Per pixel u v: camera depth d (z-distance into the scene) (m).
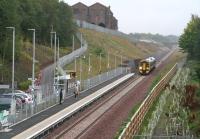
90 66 174.25
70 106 90.62
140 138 61.66
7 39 129.12
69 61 167.88
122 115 85.88
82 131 70.00
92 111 90.94
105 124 76.62
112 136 65.81
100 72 174.62
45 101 88.62
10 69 122.62
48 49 177.88
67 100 100.69
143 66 176.38
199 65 150.75
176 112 80.69
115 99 111.19
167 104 98.25
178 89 107.38
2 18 130.25
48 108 88.12
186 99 87.56
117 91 128.00
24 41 166.12
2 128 66.19
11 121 70.00
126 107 96.94
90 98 104.06
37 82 111.69
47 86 106.69
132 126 62.88
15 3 135.88
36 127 67.06
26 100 86.19
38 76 123.19
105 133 68.62
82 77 153.62
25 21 164.75
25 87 112.06
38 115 79.25
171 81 135.00
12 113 72.31
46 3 189.50
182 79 135.25
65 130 69.69
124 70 185.88
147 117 83.38
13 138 59.84
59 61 148.50
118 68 182.75
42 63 151.50
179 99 92.81
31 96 92.56
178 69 183.12
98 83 141.50
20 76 122.50
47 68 143.12
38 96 89.44
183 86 111.94
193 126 67.25
